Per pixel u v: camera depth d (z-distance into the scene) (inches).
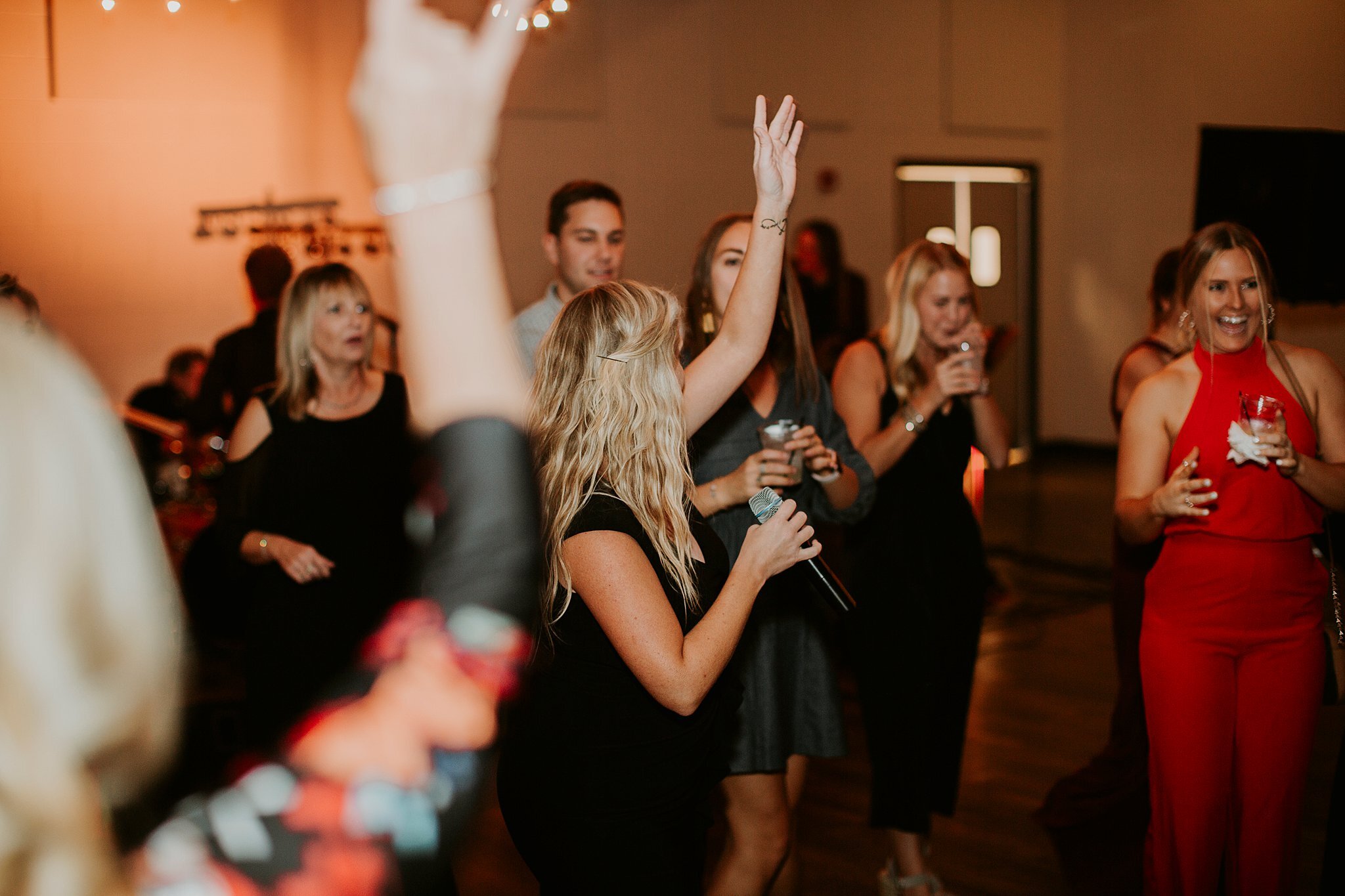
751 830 94.6
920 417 112.7
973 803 140.9
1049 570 263.1
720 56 332.8
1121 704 128.9
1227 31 327.3
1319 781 145.1
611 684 66.4
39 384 22.0
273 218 262.5
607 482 67.6
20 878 21.0
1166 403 99.5
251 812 28.8
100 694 21.5
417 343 32.4
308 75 265.6
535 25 153.9
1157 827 98.7
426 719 31.2
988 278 402.9
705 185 334.3
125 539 22.3
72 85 242.1
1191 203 369.4
